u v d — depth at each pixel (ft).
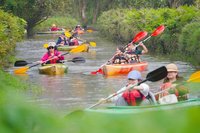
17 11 259.60
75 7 504.84
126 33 233.76
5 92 7.00
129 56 127.95
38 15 281.74
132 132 5.66
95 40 282.15
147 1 264.72
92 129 5.74
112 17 302.66
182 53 153.89
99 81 106.93
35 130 5.76
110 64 121.08
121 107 48.39
